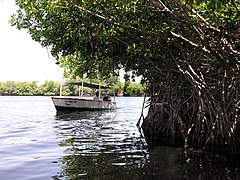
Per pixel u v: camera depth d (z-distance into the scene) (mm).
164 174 7105
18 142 11398
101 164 7965
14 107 39125
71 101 28312
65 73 17859
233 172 7348
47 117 23156
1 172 7152
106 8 7875
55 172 7172
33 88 91312
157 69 11477
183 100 11289
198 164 8078
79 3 7434
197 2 6504
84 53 11992
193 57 9375
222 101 9344
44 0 7676
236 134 9320
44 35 10703
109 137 12844
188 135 10562
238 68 7453
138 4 7227
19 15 10734
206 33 7352
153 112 12453
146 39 9289
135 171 7355
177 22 7777
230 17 6672
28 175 6918
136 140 12016
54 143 11234
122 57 11891
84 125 17672
